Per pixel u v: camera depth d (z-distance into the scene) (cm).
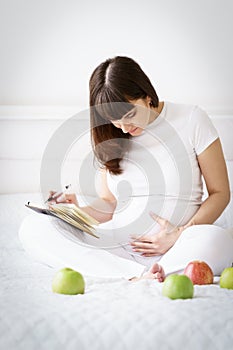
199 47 303
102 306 128
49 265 179
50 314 123
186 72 304
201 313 123
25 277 166
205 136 188
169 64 303
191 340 114
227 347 114
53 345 114
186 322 118
